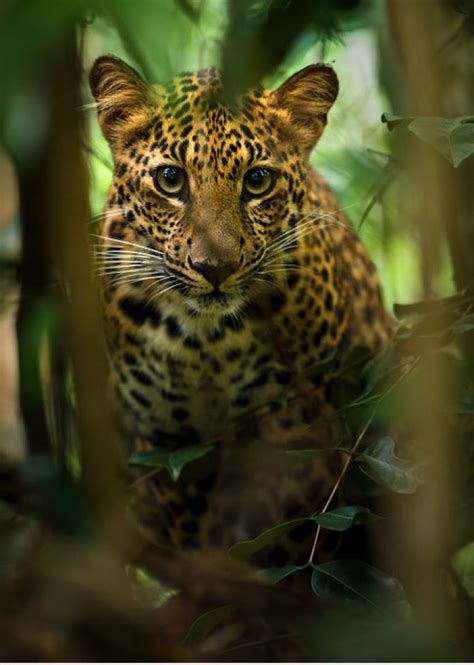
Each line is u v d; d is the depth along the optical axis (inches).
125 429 307.7
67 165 166.6
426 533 175.0
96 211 331.6
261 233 266.2
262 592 204.5
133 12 103.2
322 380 278.2
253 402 285.3
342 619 174.2
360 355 249.0
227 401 287.3
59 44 121.5
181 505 307.9
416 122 170.7
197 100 255.6
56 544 168.7
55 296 224.5
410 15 174.2
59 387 254.1
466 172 242.1
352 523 202.2
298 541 299.6
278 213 270.8
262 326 276.1
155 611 187.5
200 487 304.0
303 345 281.3
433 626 153.4
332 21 157.5
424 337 215.3
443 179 231.9
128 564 204.4
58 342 252.8
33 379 236.7
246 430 268.8
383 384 216.8
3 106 110.4
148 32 104.3
